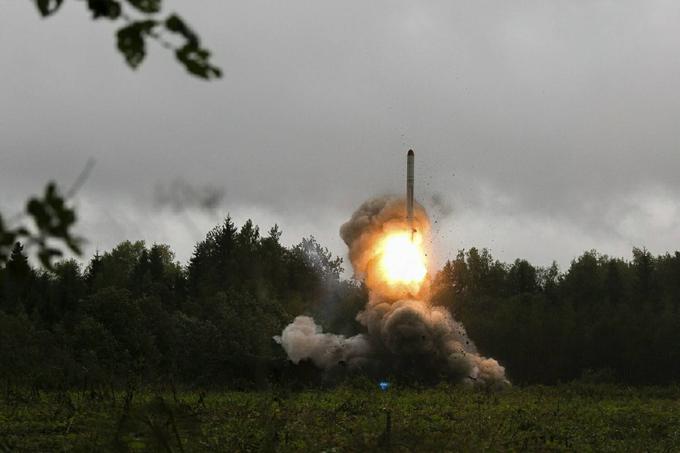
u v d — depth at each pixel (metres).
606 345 100.56
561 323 104.56
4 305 73.94
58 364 45.69
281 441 23.19
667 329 100.12
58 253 4.10
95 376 40.25
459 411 37.03
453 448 23.16
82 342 64.00
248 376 59.38
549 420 33.25
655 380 99.12
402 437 23.22
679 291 131.12
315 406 35.66
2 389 37.25
